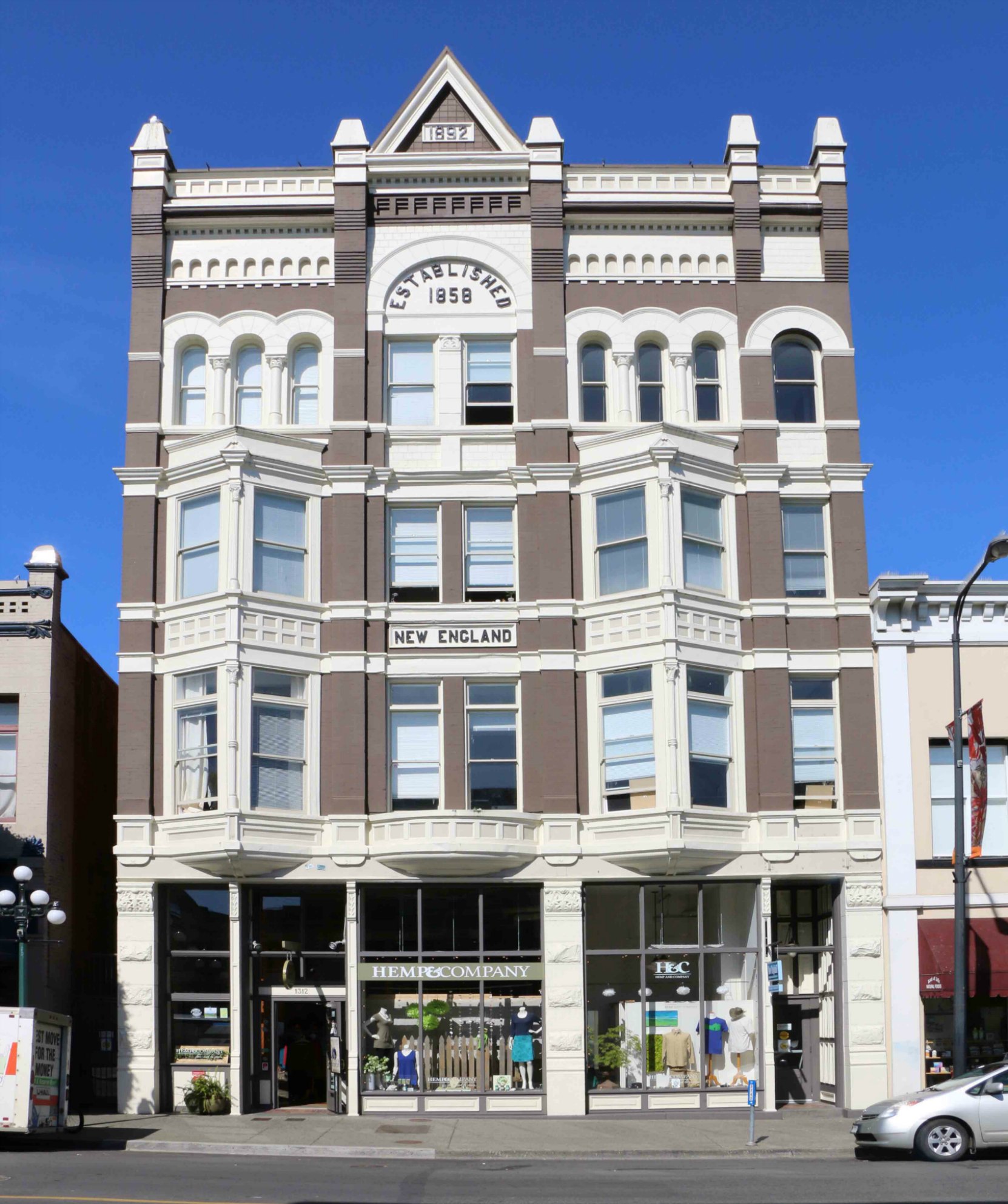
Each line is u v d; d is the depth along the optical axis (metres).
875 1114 25.08
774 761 32.69
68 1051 26.86
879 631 33.28
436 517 33.97
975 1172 22.80
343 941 32.34
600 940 32.38
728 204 35.19
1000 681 33.25
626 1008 32.12
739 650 33.03
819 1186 21.42
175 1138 27.22
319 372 34.62
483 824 31.59
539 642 32.97
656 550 32.41
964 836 31.28
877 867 32.56
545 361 34.19
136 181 34.88
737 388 34.50
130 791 32.22
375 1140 27.42
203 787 31.91
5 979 32.34
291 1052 33.03
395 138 35.44
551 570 33.16
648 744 32.09
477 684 33.19
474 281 34.81
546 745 32.47
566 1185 21.67
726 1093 31.73
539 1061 31.73
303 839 31.92
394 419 34.44
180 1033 31.95
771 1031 31.91
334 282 34.69
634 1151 26.30
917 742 33.00
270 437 33.19
